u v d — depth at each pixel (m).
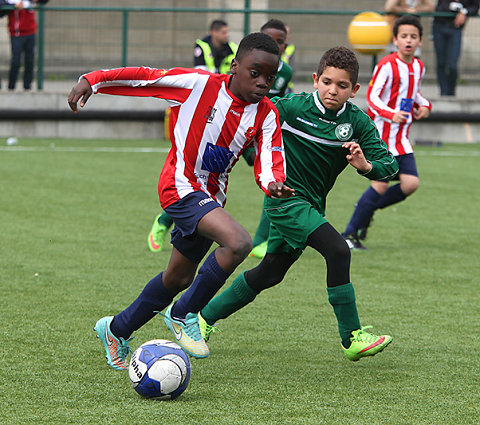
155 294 8.87
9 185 22.67
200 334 9.04
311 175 9.88
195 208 8.54
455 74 37.06
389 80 16.67
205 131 8.61
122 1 50.16
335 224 19.16
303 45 38.47
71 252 15.28
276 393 8.35
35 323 10.73
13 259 14.52
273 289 13.17
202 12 36.12
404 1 35.69
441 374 9.14
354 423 7.52
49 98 34.97
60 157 28.94
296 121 9.74
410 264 15.38
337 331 10.88
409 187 16.47
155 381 7.92
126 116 35.72
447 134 37.62
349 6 51.62
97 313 11.32
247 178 26.14
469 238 18.03
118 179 24.53
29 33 34.44
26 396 8.06
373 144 9.74
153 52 38.75
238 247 8.32
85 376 8.73
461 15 35.84
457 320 11.57
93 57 37.88
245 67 8.29
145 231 17.53
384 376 9.03
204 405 7.91
